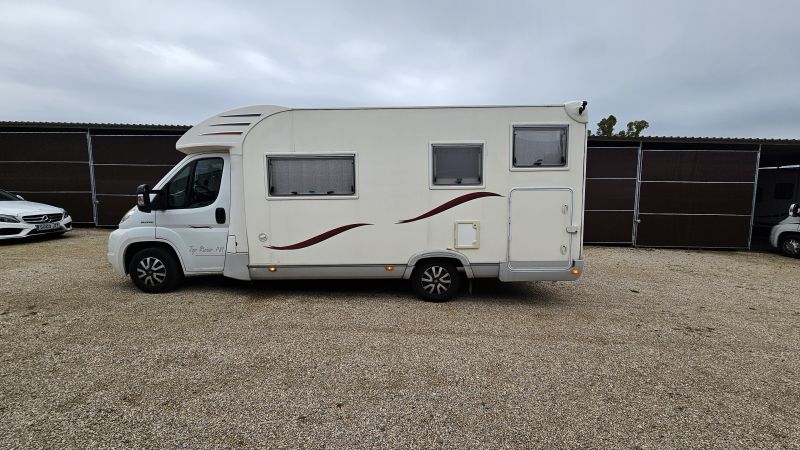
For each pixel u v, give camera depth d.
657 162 10.74
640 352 3.98
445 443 2.54
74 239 10.09
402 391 3.15
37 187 12.05
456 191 5.14
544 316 4.99
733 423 2.82
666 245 10.92
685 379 3.45
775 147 10.65
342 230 5.25
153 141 11.82
